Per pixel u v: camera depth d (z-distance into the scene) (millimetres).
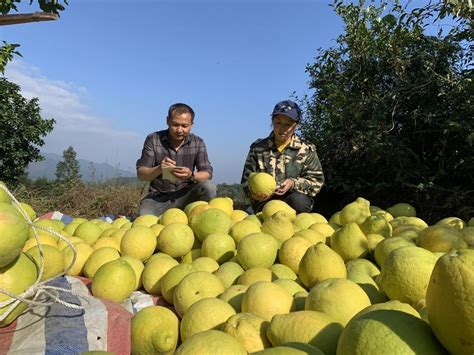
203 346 1527
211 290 2373
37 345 1781
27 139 17812
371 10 7355
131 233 3221
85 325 1932
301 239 2941
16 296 1715
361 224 3504
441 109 6266
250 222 3432
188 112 6223
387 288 2127
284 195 5664
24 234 1801
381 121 6770
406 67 6898
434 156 6738
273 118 5707
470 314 1149
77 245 3105
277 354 1413
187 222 3795
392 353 1244
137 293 2750
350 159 7375
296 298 2229
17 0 4680
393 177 6863
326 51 8211
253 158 6078
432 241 2836
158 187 6328
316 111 8758
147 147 6445
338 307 1892
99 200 11805
